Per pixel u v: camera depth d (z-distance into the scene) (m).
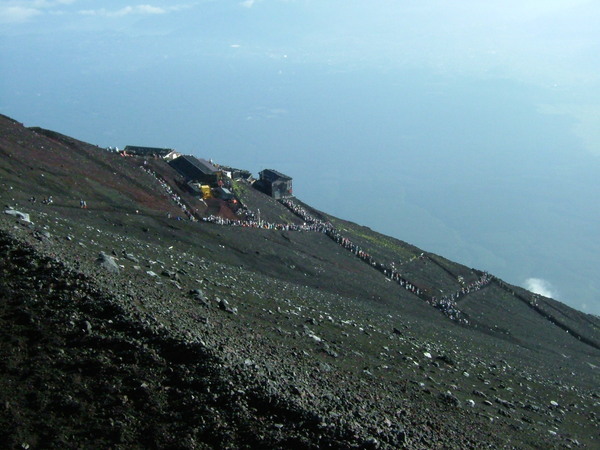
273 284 66.19
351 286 92.31
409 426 29.55
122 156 121.56
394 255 127.31
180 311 34.16
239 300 47.28
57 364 25.88
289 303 54.50
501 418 39.94
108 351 27.06
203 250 81.31
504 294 126.38
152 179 114.81
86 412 23.80
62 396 24.28
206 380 26.14
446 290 114.50
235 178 144.62
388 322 65.88
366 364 41.09
